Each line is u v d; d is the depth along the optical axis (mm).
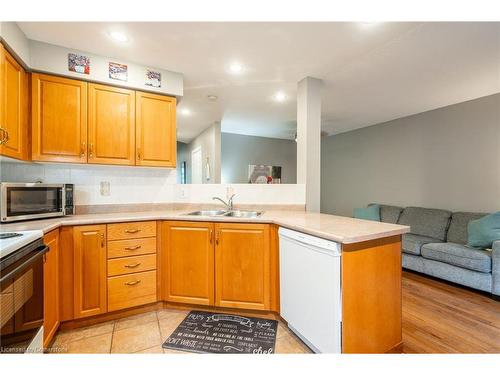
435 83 2820
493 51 2146
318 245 1483
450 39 1972
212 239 2109
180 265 2166
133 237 2092
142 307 2160
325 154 5805
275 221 1950
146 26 1807
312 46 2076
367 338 1457
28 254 1311
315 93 2684
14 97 1792
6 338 1093
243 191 2770
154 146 2426
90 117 2164
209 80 2750
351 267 1401
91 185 2428
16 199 1814
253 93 3152
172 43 2029
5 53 1680
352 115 4105
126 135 2301
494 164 3104
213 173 4688
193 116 4258
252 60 2312
